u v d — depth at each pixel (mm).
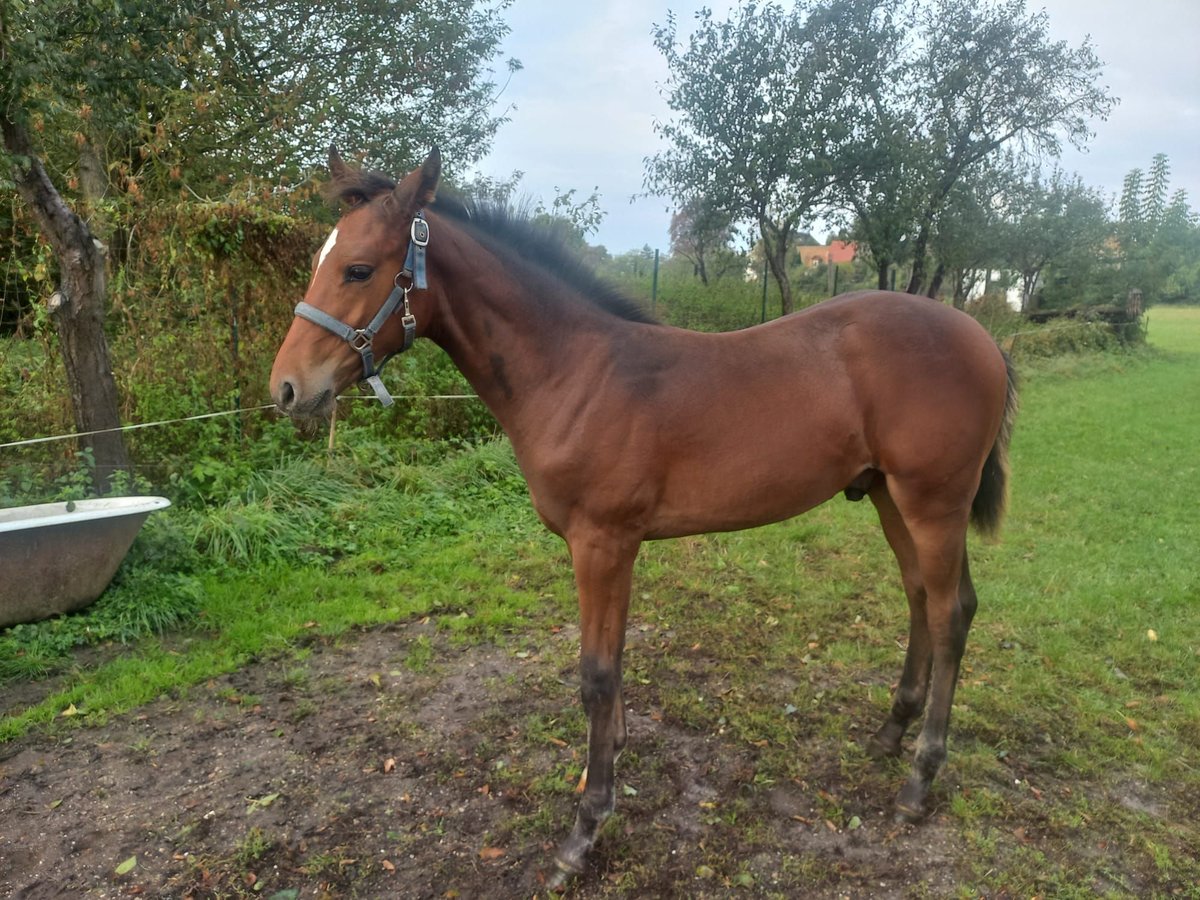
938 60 10398
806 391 2188
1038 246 16375
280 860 2186
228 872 2135
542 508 2213
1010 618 3844
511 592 4129
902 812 2361
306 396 1914
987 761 2654
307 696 3109
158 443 5395
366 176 2029
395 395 6426
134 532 3721
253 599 3943
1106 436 8367
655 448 2094
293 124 9242
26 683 3154
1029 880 2129
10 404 5301
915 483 2227
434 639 3631
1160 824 2375
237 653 3441
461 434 6738
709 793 2512
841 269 20609
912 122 9984
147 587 3766
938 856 2229
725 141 9625
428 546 4797
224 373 5766
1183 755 2738
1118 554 4770
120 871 2131
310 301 1943
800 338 2268
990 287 18969
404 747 2748
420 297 2025
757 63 9305
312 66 10172
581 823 2174
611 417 2078
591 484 2104
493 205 2303
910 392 2186
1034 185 14164
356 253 1928
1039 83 10445
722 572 4492
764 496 2197
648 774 2600
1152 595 4086
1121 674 3307
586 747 2740
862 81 9359
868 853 2244
